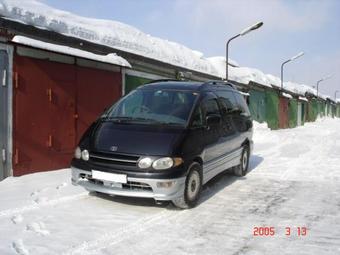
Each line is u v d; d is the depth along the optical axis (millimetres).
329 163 10750
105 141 5711
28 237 4578
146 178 5262
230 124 7625
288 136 19922
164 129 5777
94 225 5051
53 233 4730
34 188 6633
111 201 6105
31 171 7551
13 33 8016
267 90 25969
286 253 4352
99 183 5641
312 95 46219
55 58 7961
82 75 8711
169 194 5336
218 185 7664
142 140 5578
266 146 15023
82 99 8742
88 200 6117
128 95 6961
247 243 4621
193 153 5789
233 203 6352
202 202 6348
